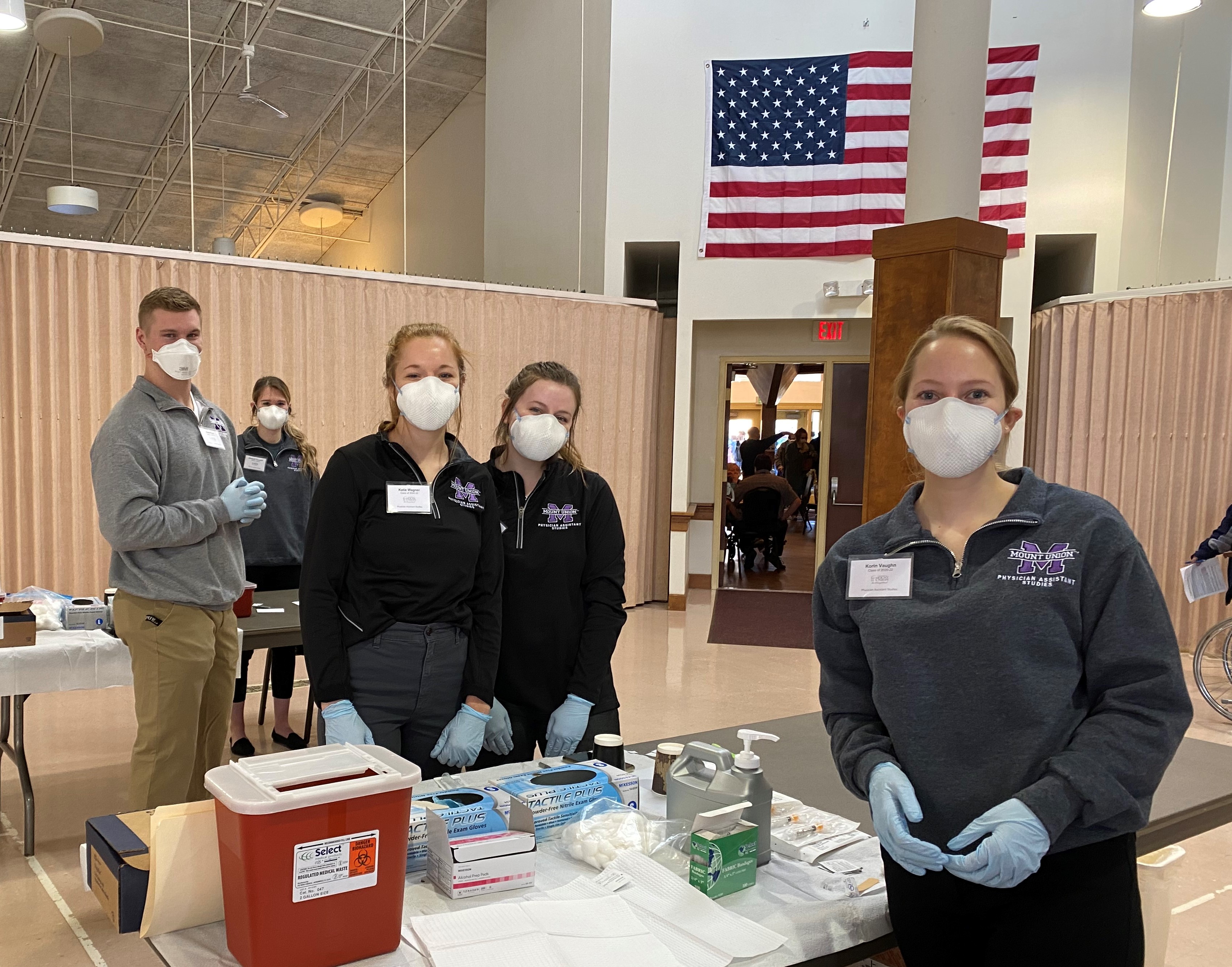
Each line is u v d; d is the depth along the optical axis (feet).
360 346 22.52
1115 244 24.06
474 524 6.60
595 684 7.07
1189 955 8.39
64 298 19.07
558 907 4.18
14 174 39.09
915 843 3.75
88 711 14.96
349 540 6.25
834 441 28.50
